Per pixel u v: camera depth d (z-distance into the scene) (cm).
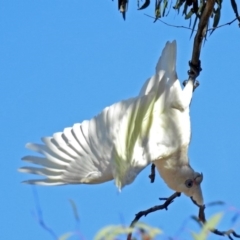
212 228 537
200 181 1199
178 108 1168
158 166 1204
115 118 1051
